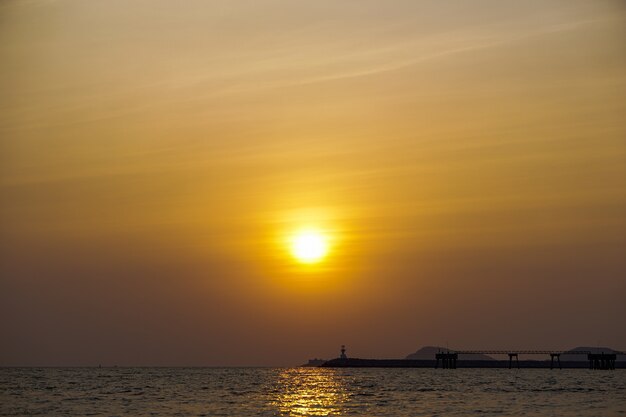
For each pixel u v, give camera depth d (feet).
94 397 456.45
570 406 366.22
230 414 338.54
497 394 460.96
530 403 386.32
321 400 421.59
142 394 487.61
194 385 623.77
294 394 479.82
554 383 608.60
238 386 600.80
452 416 322.96
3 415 339.16
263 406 381.40
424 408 362.33
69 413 346.13
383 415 330.34
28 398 448.24
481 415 325.21
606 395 445.37
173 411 354.13
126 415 335.67
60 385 623.77
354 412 345.31
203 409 363.97
